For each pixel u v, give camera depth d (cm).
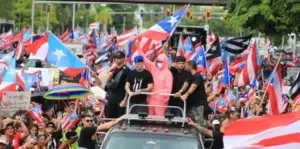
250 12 6241
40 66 6694
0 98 3475
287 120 1977
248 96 4169
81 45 8956
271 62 8538
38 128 2809
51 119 3319
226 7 6944
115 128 2092
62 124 3309
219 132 2297
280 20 6156
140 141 2031
